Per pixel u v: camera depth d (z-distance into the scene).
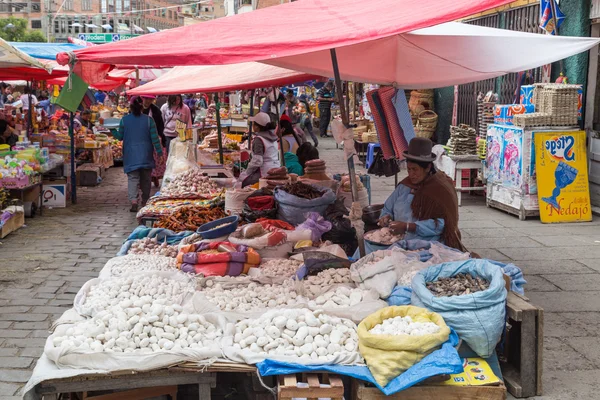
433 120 15.70
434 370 3.53
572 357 4.78
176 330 3.86
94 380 3.58
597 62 9.61
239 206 7.32
